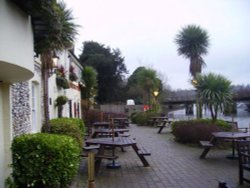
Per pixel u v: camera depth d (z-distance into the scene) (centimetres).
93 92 3238
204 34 2066
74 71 2284
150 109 2844
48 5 605
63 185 690
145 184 746
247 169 700
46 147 655
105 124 1805
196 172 859
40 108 1187
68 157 680
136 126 2522
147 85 2880
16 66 560
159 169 903
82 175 834
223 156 1091
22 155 653
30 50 630
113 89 4547
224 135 1034
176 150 1238
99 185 740
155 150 1244
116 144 879
